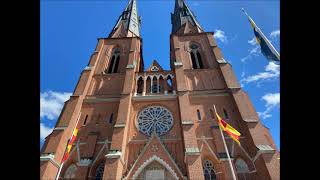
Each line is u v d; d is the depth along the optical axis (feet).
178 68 131.64
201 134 103.65
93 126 110.32
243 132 101.09
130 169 90.63
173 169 89.97
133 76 130.21
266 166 82.89
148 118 114.42
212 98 117.60
